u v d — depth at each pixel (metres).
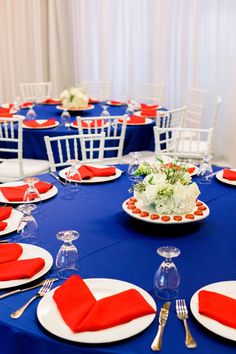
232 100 5.07
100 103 4.82
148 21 5.52
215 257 1.58
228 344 1.14
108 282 1.39
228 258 1.57
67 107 4.28
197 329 1.19
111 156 3.73
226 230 1.80
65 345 1.15
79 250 1.63
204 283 1.41
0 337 1.24
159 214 1.79
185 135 4.36
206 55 5.18
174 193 1.76
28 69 6.37
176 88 5.47
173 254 1.30
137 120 3.88
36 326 1.21
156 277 1.36
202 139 5.36
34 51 6.31
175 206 1.78
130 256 1.59
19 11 6.13
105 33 5.87
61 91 6.42
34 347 1.19
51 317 1.23
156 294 1.34
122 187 2.31
